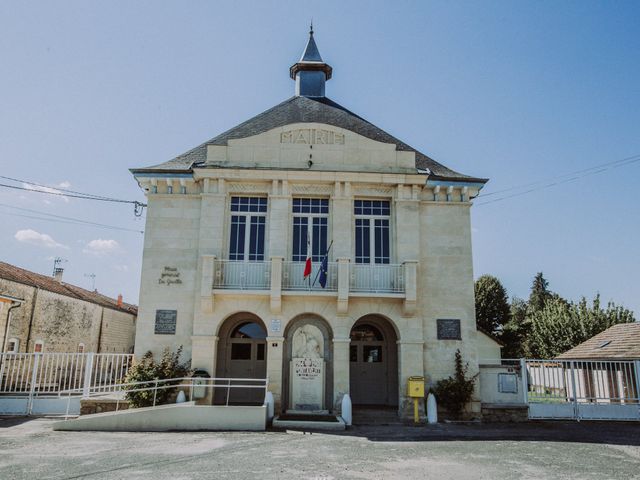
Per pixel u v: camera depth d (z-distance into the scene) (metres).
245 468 8.34
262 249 16.19
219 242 15.75
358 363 16.67
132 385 14.13
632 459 9.59
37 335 23.88
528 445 10.93
